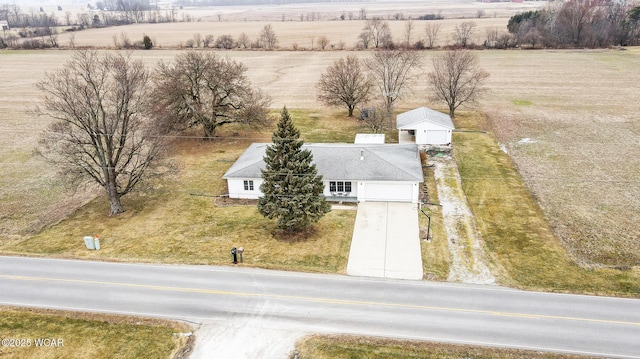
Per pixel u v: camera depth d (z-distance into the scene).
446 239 33.59
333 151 41.81
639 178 43.16
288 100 76.00
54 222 37.72
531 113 65.62
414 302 26.78
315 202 33.53
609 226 34.81
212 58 60.91
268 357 23.09
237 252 31.39
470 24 133.12
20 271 30.83
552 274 29.16
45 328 25.39
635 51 109.88
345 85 64.81
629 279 28.39
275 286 28.64
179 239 34.47
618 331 24.00
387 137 56.22
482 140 54.75
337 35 150.00
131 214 38.72
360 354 23.09
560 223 35.53
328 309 26.39
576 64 98.38
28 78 93.75
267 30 134.75
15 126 63.25
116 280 29.61
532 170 45.69
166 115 51.06
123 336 24.75
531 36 118.50
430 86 80.38
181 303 27.23
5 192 43.34
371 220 36.47
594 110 66.38
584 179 43.28
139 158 42.53
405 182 38.22
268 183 33.44
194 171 47.16
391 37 127.69
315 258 31.61
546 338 23.66
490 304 26.41
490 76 89.44
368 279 29.16
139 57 110.62
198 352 23.56
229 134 58.62
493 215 37.03
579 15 117.75
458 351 23.02
